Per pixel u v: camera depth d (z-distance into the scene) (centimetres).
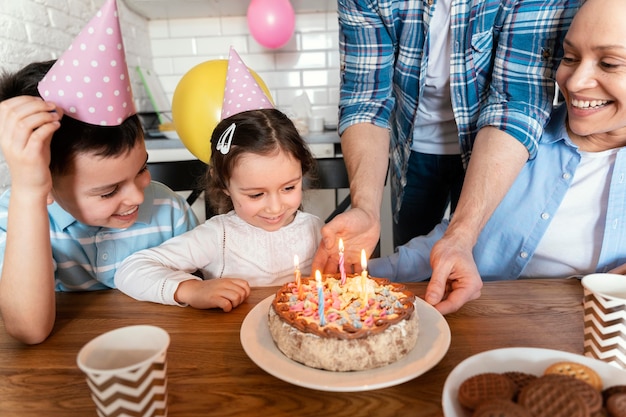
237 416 60
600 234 119
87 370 50
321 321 71
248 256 128
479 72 128
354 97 141
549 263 125
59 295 98
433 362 67
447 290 93
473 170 109
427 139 164
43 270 79
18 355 75
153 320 86
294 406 62
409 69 138
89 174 87
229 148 112
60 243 114
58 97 83
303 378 64
